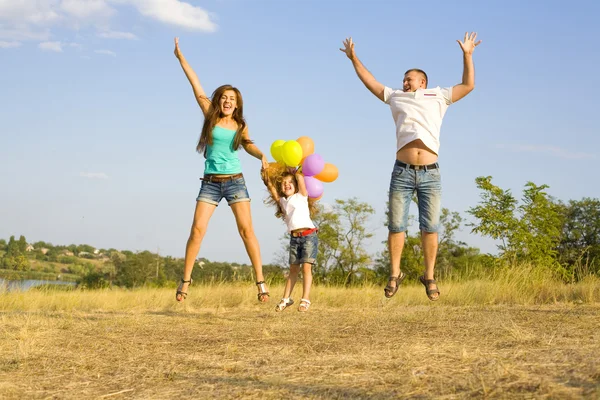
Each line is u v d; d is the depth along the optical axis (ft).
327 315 22.54
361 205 128.26
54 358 12.57
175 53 20.10
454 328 16.25
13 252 164.14
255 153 19.84
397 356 11.37
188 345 14.37
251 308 27.94
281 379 9.73
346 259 127.75
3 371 11.29
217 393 9.04
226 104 19.20
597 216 159.02
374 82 19.54
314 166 23.03
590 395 7.43
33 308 28.96
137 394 9.28
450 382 8.75
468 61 18.69
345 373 9.99
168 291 35.47
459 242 142.92
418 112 18.66
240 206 19.47
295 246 23.25
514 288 30.32
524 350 11.43
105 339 15.46
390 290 19.13
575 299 28.63
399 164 18.84
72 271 143.23
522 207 89.35
